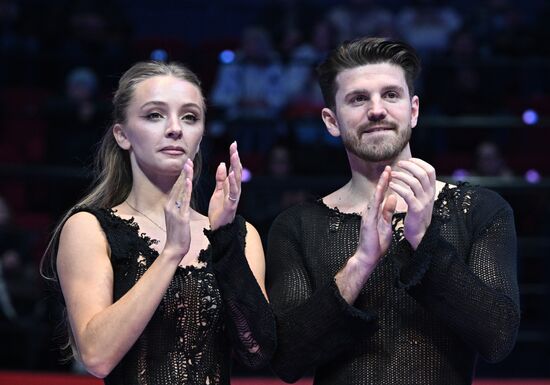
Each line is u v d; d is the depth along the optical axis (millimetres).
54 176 15969
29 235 16594
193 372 7293
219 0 25516
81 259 7324
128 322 6852
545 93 21031
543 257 16406
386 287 7531
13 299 15250
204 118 7852
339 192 8102
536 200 16938
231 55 20047
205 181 9102
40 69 21688
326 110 8055
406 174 7121
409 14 22250
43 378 13062
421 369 7398
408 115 7699
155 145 7562
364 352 7473
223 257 7172
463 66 19250
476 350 7273
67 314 7562
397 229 7637
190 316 7359
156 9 25406
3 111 18875
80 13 21984
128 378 7234
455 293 7055
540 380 13664
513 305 7172
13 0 22297
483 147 17844
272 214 15898
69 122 18422
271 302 7688
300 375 7555
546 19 21859
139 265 7383
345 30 21562
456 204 7656
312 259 7770
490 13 22453
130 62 21156
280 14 22766
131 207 7785
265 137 18984
